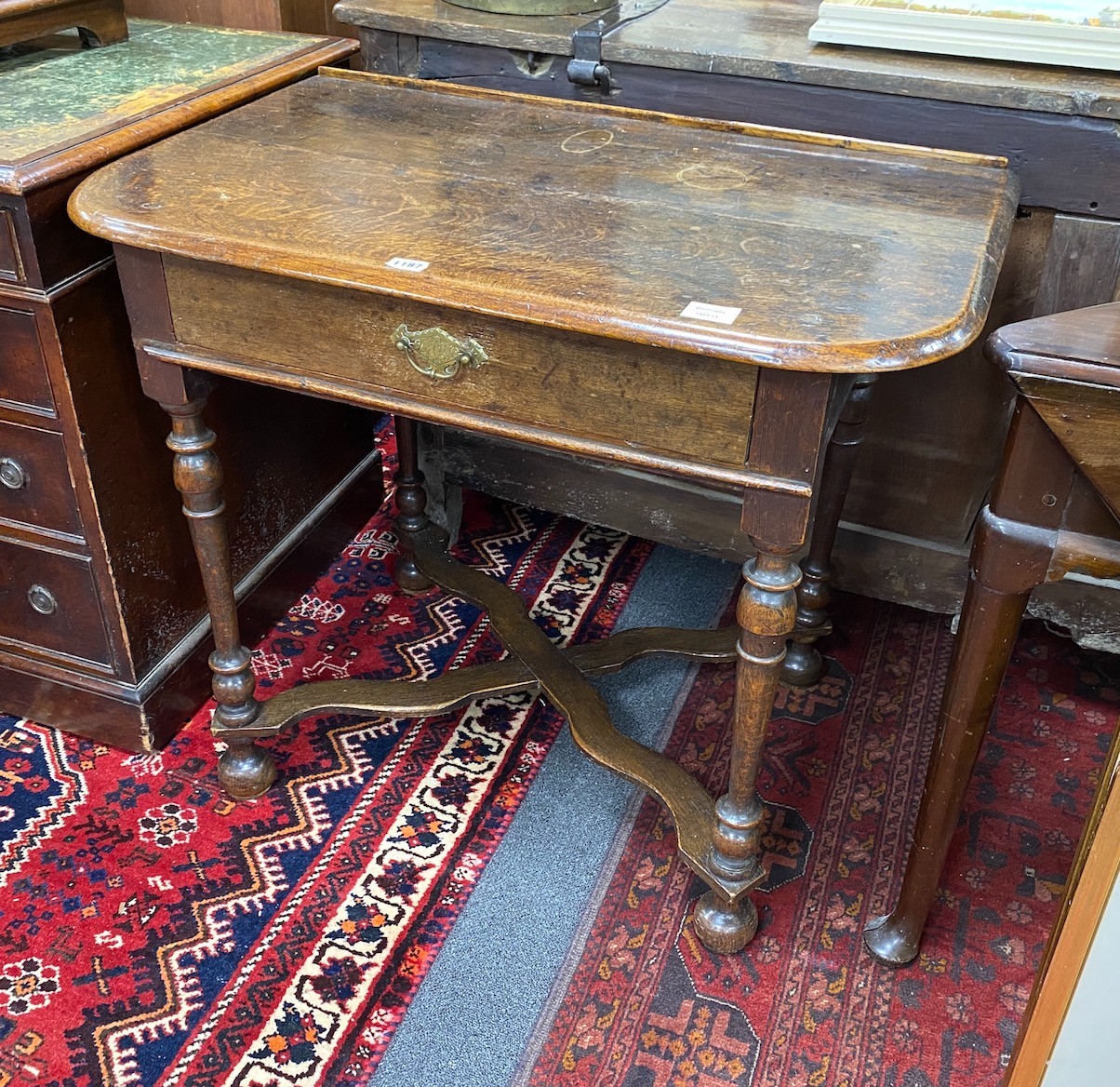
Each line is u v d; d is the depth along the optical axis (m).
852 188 1.30
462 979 1.39
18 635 1.68
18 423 1.46
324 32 2.08
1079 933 0.93
